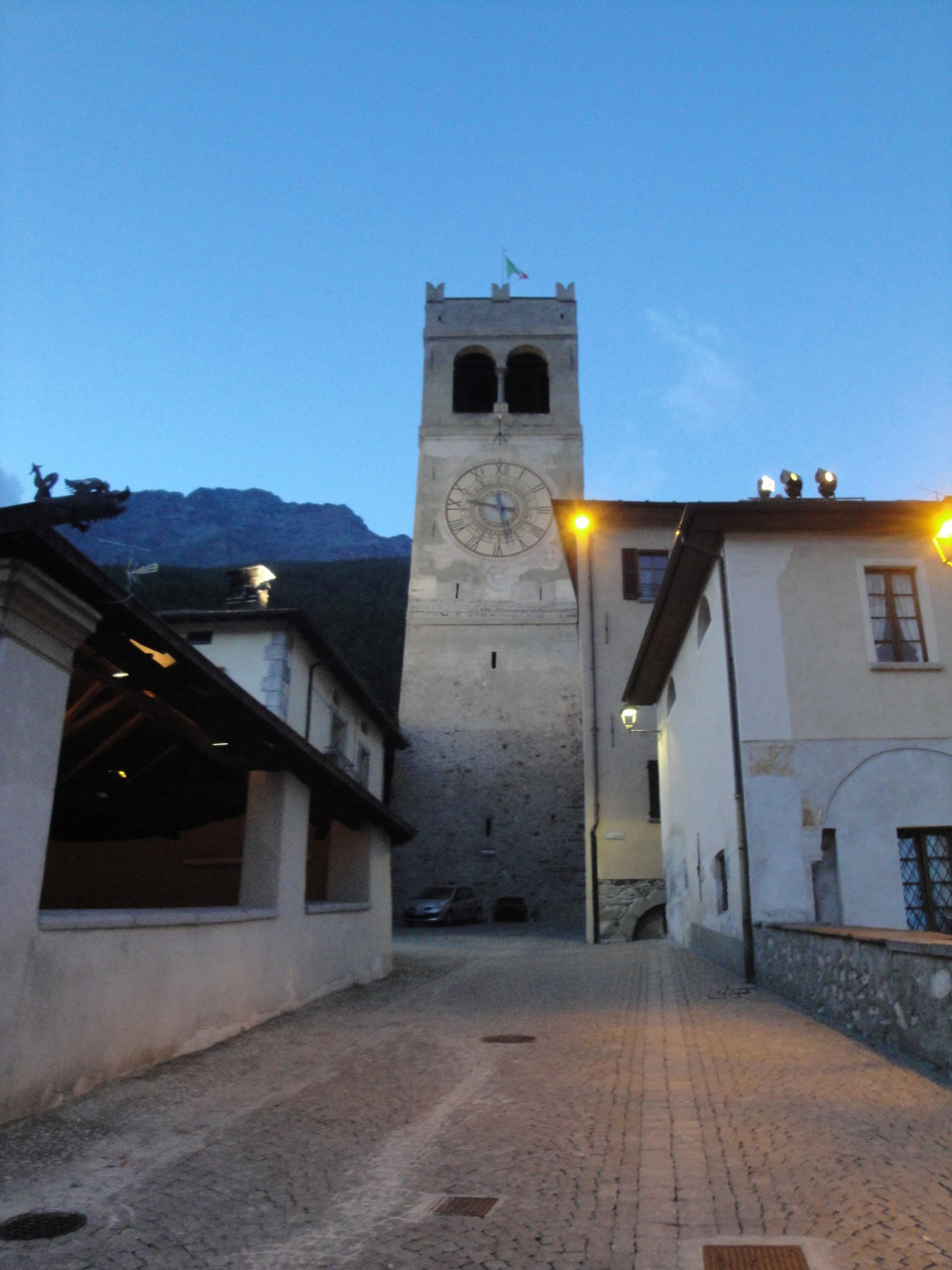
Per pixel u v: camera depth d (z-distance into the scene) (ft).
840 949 29.25
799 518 42.88
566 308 142.82
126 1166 17.51
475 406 148.97
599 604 81.10
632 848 75.97
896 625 42.63
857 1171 15.76
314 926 39.42
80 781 38.81
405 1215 14.96
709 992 37.35
